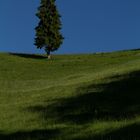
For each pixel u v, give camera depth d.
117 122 22.66
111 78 38.84
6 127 26.08
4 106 34.69
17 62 81.69
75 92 34.94
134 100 27.66
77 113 26.75
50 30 99.06
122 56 84.50
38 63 81.50
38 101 34.25
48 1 101.06
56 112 28.31
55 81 51.84
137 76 36.72
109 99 29.11
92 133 21.39
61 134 22.31
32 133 23.52
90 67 70.38
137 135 19.80
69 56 96.38
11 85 53.75
